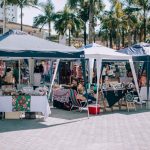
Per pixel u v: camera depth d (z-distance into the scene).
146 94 15.57
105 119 11.74
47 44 11.74
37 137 8.88
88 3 37.25
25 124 10.70
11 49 10.62
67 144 8.11
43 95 11.38
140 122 11.19
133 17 49.56
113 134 9.27
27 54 10.84
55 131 9.65
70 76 21.77
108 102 13.48
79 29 48.47
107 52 14.15
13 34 11.85
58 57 11.32
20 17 44.09
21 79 22.36
